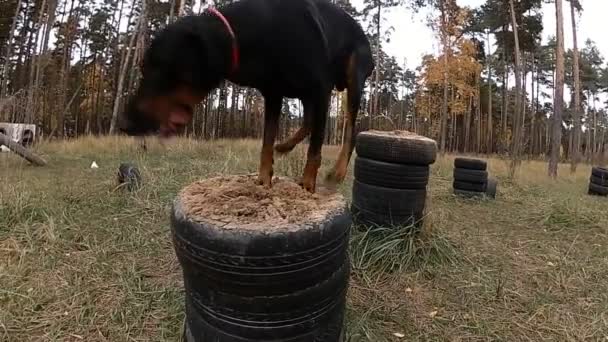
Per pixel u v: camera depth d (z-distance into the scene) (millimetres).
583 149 45062
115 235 3646
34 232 3529
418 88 28312
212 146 9656
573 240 4484
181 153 8359
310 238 1601
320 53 1877
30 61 22922
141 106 1646
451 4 20109
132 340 2312
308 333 1716
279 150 2711
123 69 16938
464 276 3332
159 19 21375
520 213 5516
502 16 21859
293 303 1639
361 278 3188
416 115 29344
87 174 6277
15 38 23297
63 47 25156
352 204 3975
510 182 8445
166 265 3217
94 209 4254
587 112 44656
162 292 2756
